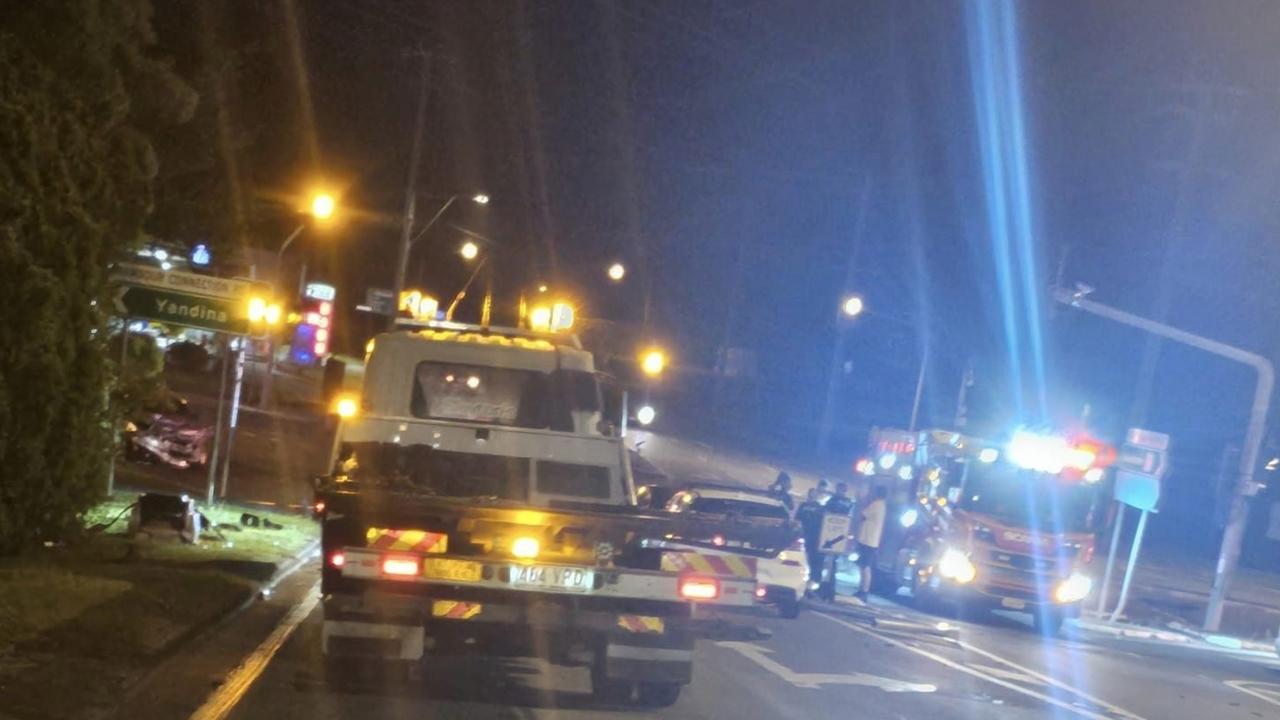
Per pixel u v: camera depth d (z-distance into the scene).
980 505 23.73
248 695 10.57
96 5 16.28
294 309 43.69
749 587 10.67
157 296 19.22
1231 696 16.98
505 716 10.58
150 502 18.62
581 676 12.65
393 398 13.29
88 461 16.02
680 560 10.66
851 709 12.23
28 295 14.29
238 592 15.07
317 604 15.70
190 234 23.45
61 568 14.89
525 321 25.84
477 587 10.33
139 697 10.10
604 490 12.62
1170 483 54.78
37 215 14.66
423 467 12.45
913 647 17.64
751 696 12.38
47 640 11.18
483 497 12.02
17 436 14.71
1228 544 26.56
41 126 14.74
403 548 10.30
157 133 20.03
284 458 34.69
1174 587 36.78
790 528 10.71
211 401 44.94
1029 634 22.64
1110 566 27.11
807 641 16.94
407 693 11.19
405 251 33.88
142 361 18.91
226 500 25.06
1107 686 16.23
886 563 26.20
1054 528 23.67
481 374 13.46
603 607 10.67
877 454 28.03
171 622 12.82
